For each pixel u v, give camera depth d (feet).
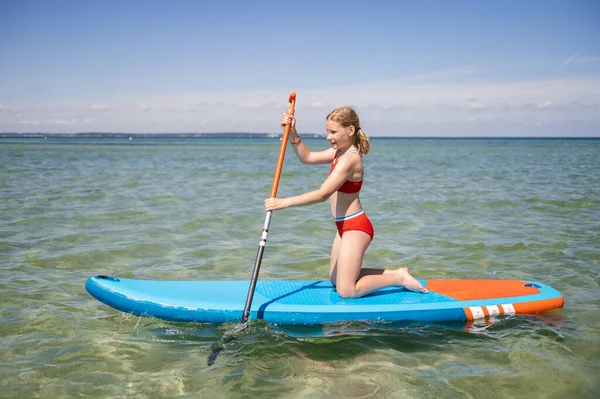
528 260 19.75
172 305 13.17
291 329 12.85
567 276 17.60
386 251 21.33
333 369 10.62
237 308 13.14
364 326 13.07
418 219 28.50
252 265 19.21
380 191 41.29
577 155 112.06
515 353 11.37
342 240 13.94
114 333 12.50
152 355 11.27
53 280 16.72
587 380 10.08
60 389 9.67
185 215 28.99
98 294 13.84
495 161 87.61
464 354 11.37
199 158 92.17
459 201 35.40
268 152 124.67
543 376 10.26
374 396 9.49
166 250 21.13
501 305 13.82
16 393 9.48
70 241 22.12
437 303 13.75
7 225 25.16
